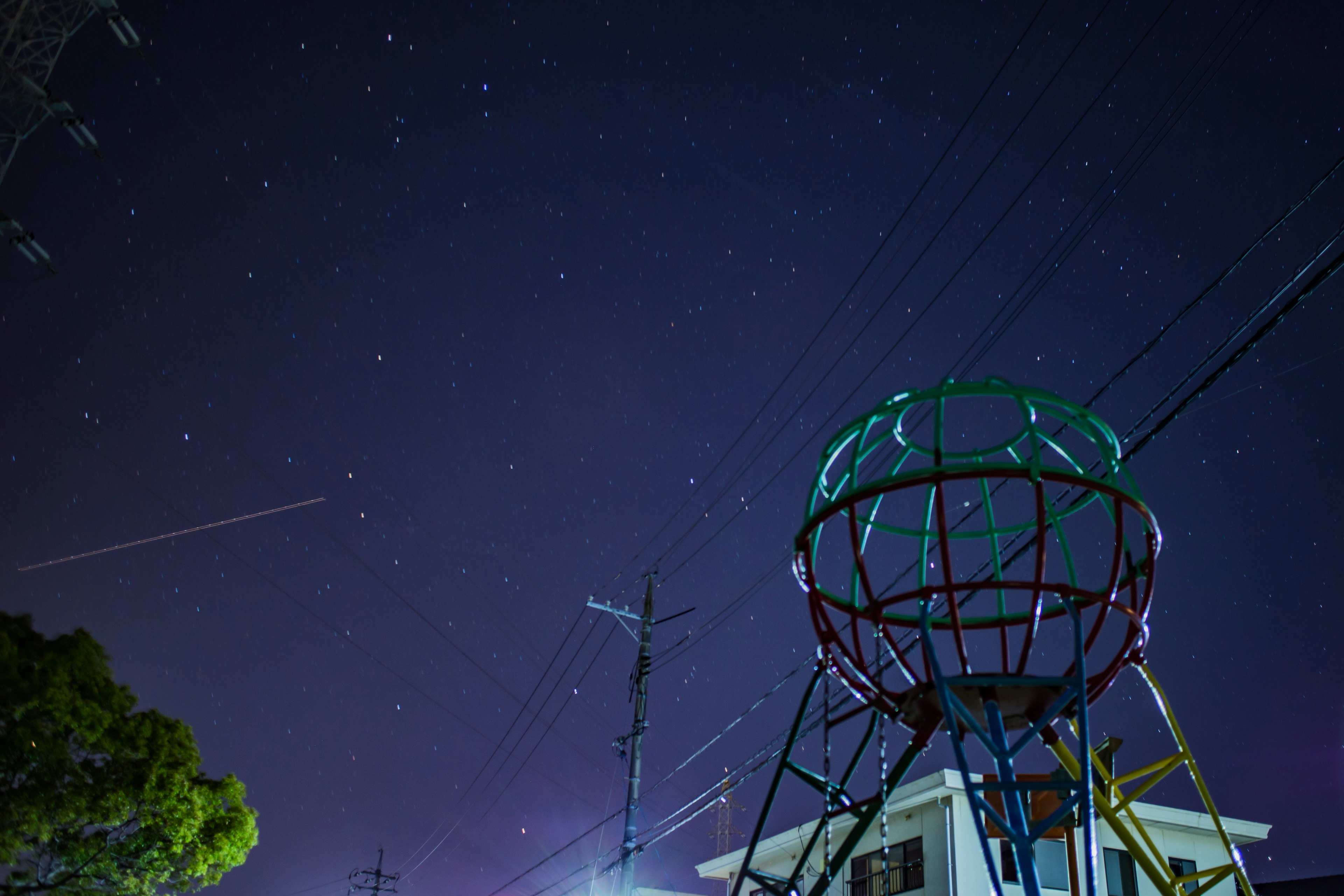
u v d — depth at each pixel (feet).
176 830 59.62
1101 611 22.11
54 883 57.36
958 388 22.02
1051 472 21.42
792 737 27.68
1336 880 78.13
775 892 26.99
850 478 23.03
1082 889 70.13
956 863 66.95
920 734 23.50
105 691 60.18
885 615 27.53
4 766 55.21
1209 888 26.37
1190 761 26.81
